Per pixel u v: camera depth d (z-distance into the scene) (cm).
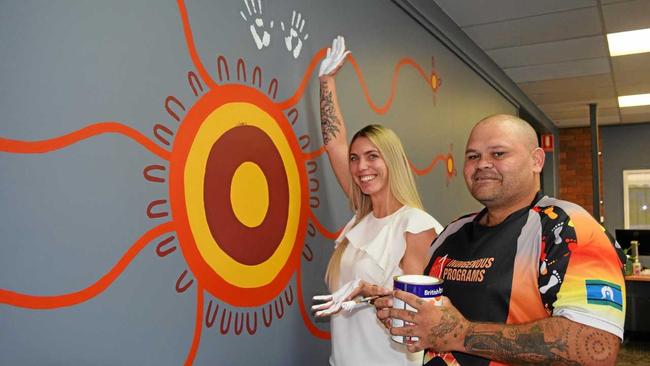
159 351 141
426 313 111
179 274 148
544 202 126
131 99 135
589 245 111
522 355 107
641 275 536
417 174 333
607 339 103
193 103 156
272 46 194
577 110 740
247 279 175
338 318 179
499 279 121
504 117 130
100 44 128
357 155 188
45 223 114
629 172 855
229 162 170
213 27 165
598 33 421
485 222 138
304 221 208
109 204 128
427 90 356
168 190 146
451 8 369
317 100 222
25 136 111
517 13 379
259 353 180
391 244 172
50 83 116
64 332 117
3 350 105
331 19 237
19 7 111
